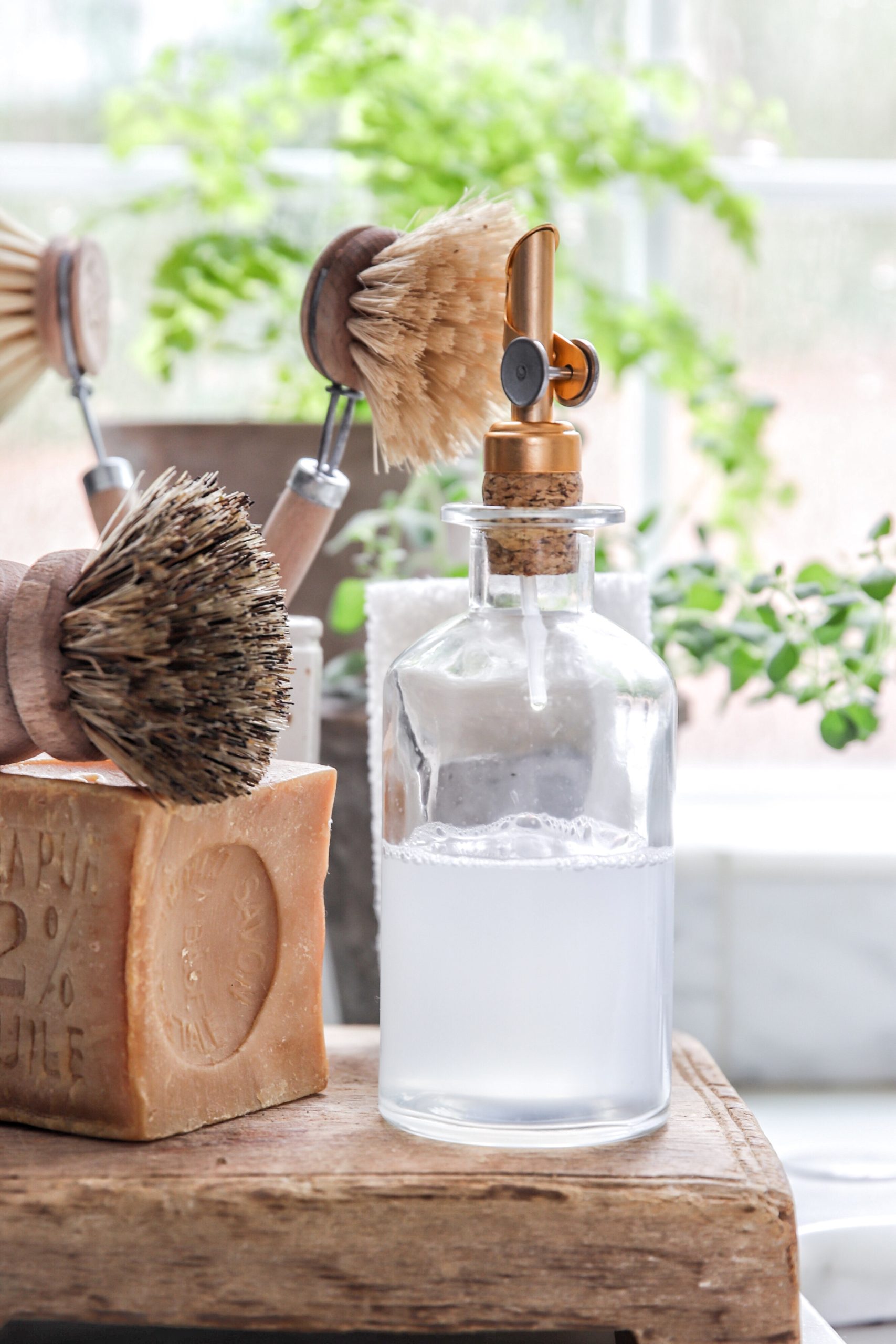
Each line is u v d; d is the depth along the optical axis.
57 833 0.62
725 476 1.04
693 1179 0.60
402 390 0.66
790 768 1.09
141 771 0.60
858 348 1.10
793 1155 0.80
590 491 1.11
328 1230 0.59
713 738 1.10
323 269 0.66
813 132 1.09
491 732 0.62
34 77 1.07
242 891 0.64
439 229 0.65
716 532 1.09
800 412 1.10
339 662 0.84
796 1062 0.88
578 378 0.63
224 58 1.04
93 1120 0.62
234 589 0.60
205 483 0.62
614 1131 0.62
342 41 0.98
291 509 0.69
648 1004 0.63
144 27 1.07
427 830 0.62
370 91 0.95
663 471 1.11
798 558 1.10
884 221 1.09
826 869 0.88
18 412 1.06
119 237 1.08
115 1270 0.59
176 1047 0.62
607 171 0.96
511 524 0.63
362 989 0.79
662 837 0.63
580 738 0.62
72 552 0.62
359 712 0.79
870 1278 0.74
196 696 0.59
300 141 1.09
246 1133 0.62
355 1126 0.63
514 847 0.61
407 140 0.91
